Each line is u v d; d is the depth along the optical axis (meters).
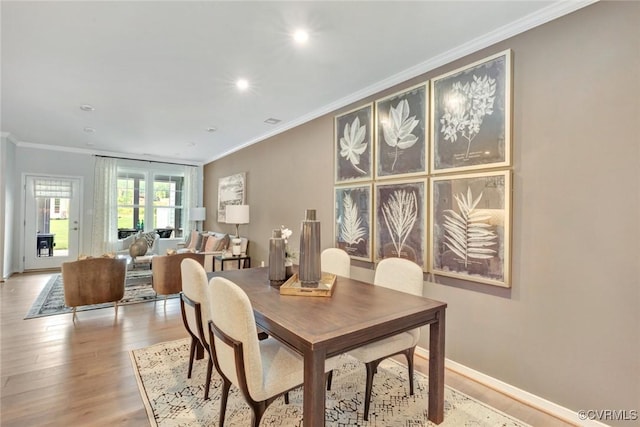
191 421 1.85
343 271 2.75
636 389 1.66
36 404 1.99
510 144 2.12
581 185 1.84
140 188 7.29
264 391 1.46
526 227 2.06
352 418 1.89
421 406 2.01
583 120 1.84
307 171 4.14
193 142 5.75
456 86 2.43
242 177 5.80
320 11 2.00
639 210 1.65
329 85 3.16
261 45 2.42
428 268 2.61
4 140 5.13
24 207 6.03
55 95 3.46
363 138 3.24
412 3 1.91
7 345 2.85
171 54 2.56
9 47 2.46
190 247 6.62
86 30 2.23
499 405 2.04
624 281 1.70
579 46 1.85
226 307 1.48
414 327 1.68
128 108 3.89
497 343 2.21
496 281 2.17
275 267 2.20
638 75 1.66
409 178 2.77
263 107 3.83
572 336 1.87
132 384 2.23
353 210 3.34
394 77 2.93
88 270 3.50
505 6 1.94
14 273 5.88
